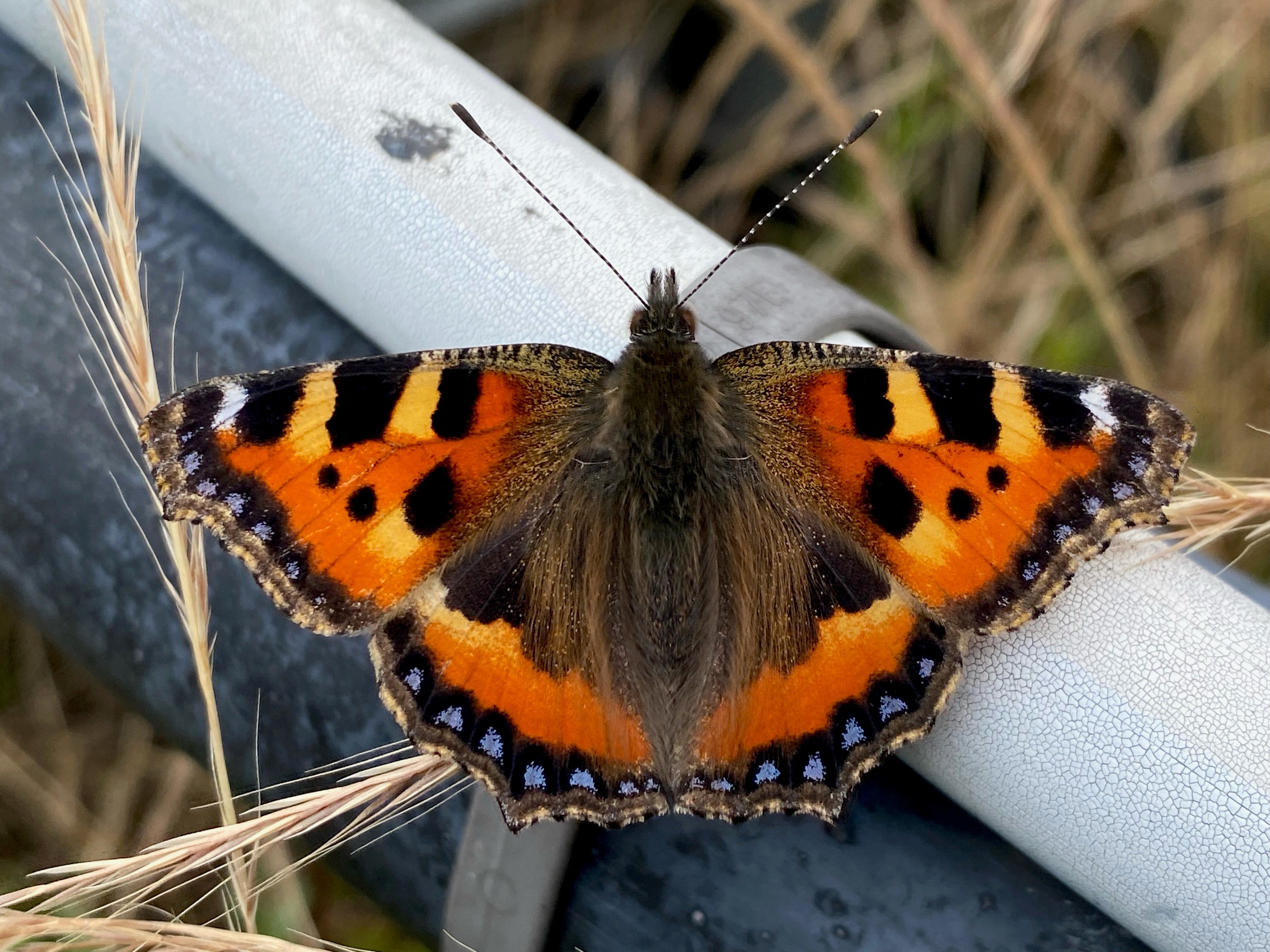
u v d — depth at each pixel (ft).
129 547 0.19
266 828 0.17
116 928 0.16
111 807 0.30
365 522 0.19
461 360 0.19
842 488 0.21
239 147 0.19
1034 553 0.18
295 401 0.18
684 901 0.17
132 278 0.18
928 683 0.17
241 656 0.19
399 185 0.18
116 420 0.20
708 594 0.21
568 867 0.17
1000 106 0.29
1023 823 0.16
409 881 0.19
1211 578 0.17
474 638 0.20
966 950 0.16
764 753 0.20
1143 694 0.16
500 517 0.21
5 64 0.22
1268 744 0.15
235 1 0.19
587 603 0.21
